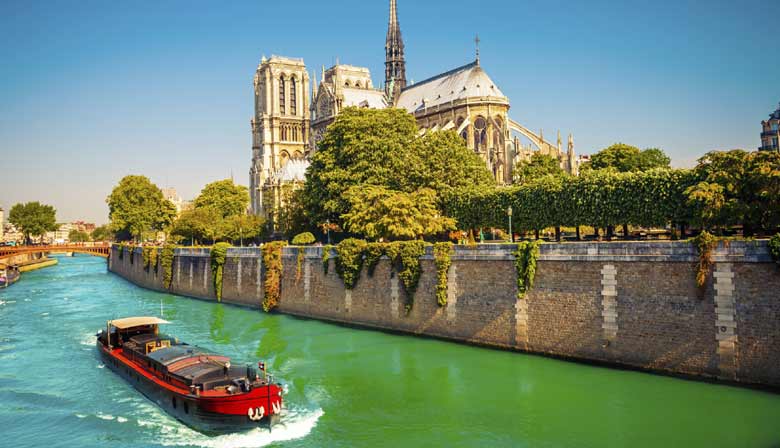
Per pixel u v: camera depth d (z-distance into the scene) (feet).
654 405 125.29
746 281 127.13
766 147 532.32
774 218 166.91
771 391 123.65
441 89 504.84
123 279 463.42
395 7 590.96
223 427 122.52
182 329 223.71
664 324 138.10
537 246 160.35
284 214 386.73
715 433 113.19
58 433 124.77
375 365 163.02
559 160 437.99
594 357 149.48
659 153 377.30
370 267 207.62
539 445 113.29
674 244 136.87
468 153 300.61
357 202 246.68
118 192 569.64
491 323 170.91
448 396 137.80
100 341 187.32
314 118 607.37
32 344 202.80
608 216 206.90
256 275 270.26
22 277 484.74
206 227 462.19
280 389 126.52
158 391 139.33
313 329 212.84
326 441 117.70
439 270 182.80
